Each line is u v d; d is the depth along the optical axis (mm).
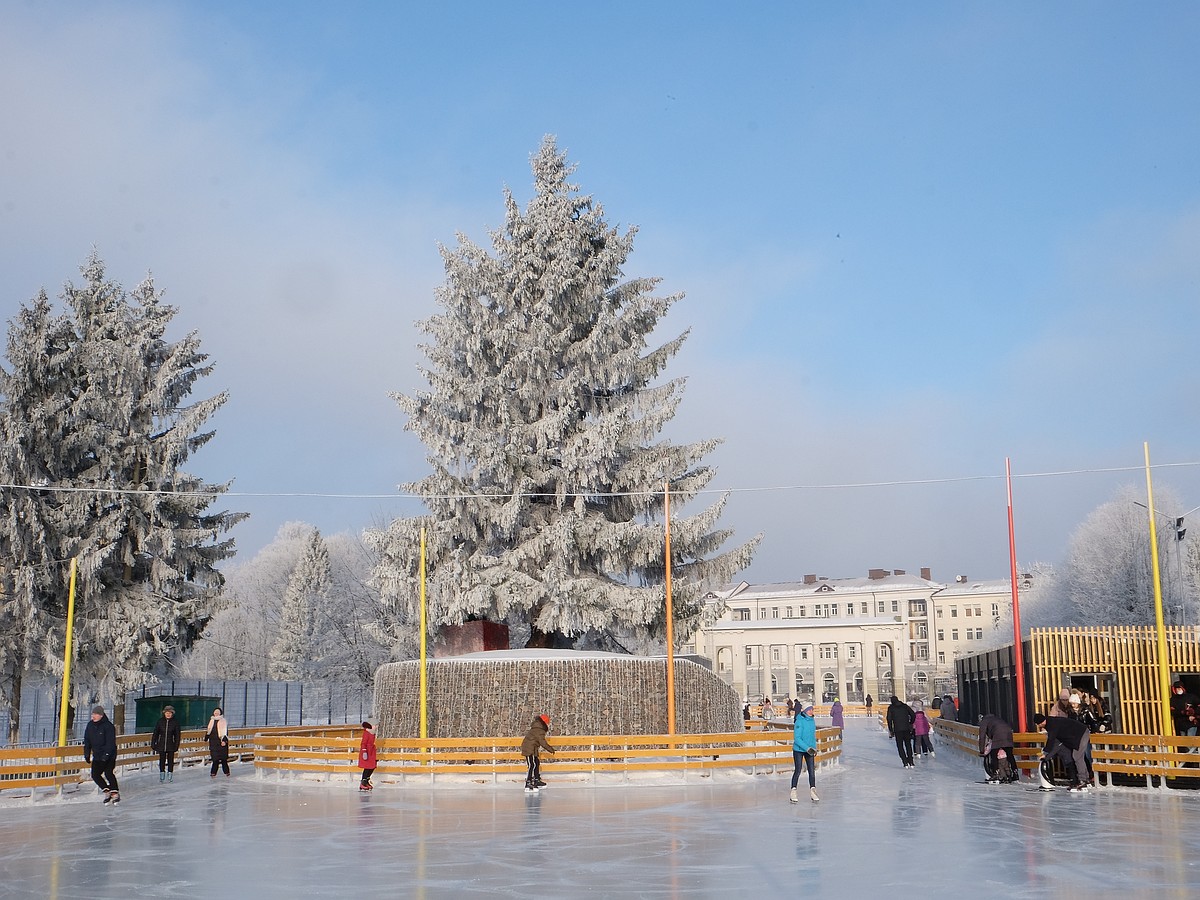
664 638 42656
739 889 13414
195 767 38406
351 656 74875
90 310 46031
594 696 32344
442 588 40906
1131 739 25328
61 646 41781
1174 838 17547
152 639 45125
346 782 30234
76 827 20703
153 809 23922
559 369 44844
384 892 13516
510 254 44625
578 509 42000
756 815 21422
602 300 45125
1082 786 24984
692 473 44344
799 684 133500
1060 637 30719
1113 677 30359
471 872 14945
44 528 42125
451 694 32531
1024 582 145625
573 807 23219
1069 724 25109
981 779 29781
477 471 41844
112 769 25281
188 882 14367
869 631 125062
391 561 42844
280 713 67250
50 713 50906
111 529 43594
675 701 32875
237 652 109375
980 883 13664
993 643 98500
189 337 47312
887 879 14016
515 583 41031
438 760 29750
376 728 34531
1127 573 75125
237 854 16891
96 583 43188
